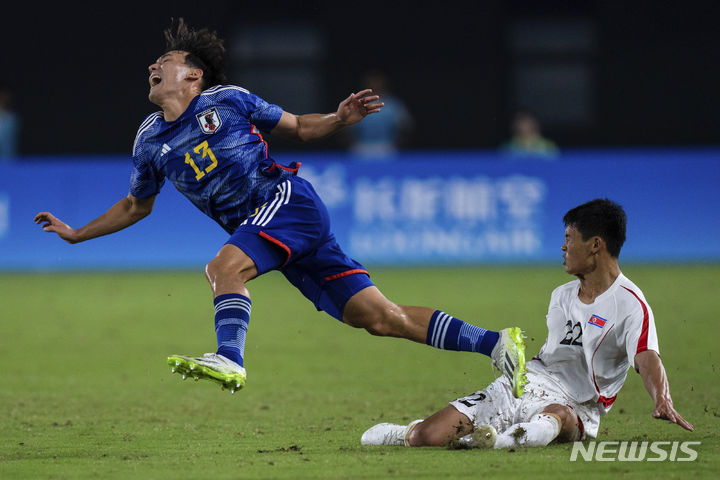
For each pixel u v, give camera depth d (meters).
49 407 23.19
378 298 18.61
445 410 17.41
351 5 84.06
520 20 83.94
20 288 52.09
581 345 17.33
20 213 60.31
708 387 24.64
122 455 17.03
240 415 21.95
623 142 84.44
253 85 85.38
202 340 35.41
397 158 59.94
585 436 17.48
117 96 84.12
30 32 83.19
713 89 83.06
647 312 16.92
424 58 84.19
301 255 18.23
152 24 83.56
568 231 17.38
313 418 21.47
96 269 60.56
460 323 18.08
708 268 56.06
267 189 18.31
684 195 59.81
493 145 84.62
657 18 82.94
